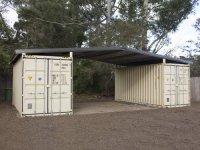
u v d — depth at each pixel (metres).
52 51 13.30
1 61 20.14
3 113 13.68
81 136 8.62
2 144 7.66
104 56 18.08
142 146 7.42
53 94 12.92
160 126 10.27
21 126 10.22
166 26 28.47
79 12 30.05
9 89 20.70
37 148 7.23
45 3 27.06
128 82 20.03
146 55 16.53
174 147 7.33
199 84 21.11
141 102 18.27
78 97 26.17
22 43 29.45
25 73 12.41
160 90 16.33
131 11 28.17
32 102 12.53
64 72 13.17
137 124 10.66
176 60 16.86
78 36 30.30
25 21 29.64
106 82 26.95
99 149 7.12
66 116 12.54
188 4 27.58
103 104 18.86
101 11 30.42
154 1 28.16
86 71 25.56
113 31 24.44
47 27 27.28
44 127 10.02
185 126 10.28
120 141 7.97
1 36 27.97
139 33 24.77
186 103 17.09
